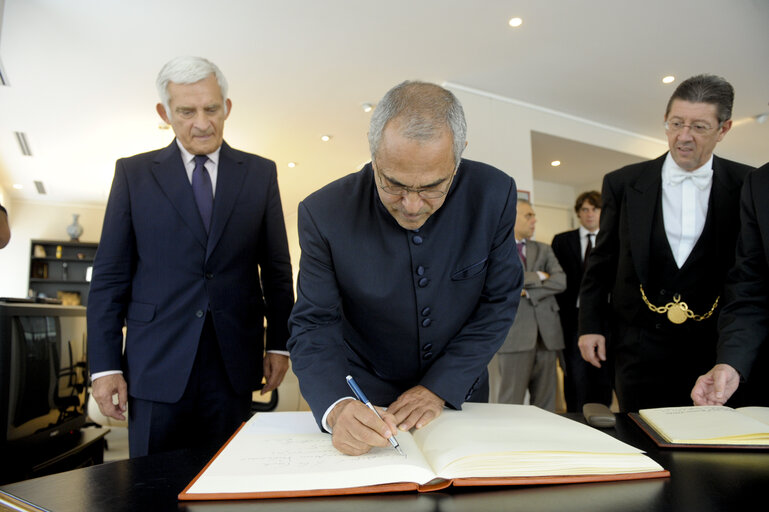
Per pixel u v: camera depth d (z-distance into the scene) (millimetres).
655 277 1563
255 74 4055
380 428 711
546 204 6340
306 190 7438
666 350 1532
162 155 1428
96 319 1330
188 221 1360
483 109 4430
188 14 3271
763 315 1205
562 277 3166
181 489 635
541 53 3861
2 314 1564
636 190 1614
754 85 4395
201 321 1337
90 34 3459
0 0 2883
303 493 605
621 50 3844
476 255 995
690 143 1453
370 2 3215
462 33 3576
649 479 657
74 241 8117
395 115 751
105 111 4672
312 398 866
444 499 592
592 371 3320
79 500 598
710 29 3596
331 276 1012
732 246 1470
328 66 3947
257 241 1473
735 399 1415
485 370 1205
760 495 596
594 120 5078
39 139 5383
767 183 1235
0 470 1540
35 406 1764
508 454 653
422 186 767
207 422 1378
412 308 998
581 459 663
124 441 3449
